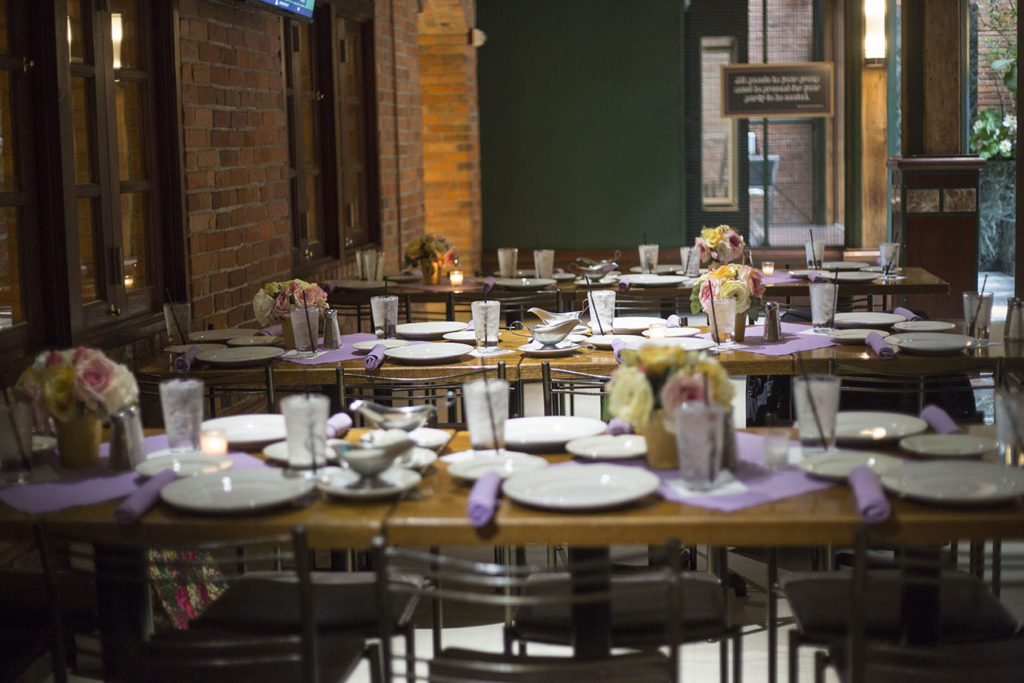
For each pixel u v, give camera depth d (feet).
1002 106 33.94
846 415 9.44
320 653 8.04
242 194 17.74
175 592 10.89
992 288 34.01
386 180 26.25
